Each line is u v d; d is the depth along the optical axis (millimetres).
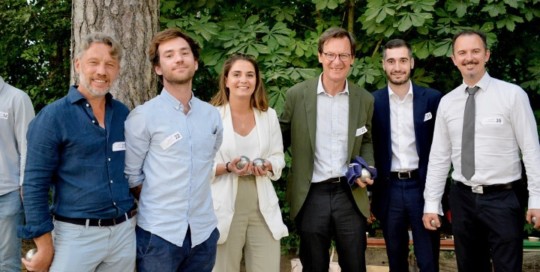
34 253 2346
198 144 2580
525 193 3516
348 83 3498
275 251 3270
